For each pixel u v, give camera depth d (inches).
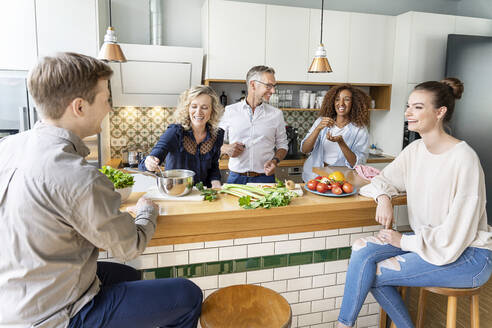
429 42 159.9
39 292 38.5
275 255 72.6
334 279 78.5
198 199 65.1
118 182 60.1
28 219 36.9
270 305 54.7
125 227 42.3
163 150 79.0
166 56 139.0
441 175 60.0
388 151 172.4
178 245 66.4
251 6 144.4
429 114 59.9
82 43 122.3
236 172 109.3
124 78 139.2
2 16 115.4
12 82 116.2
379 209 66.7
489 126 164.2
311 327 78.9
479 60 160.2
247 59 147.0
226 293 57.4
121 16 146.6
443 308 101.3
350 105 120.0
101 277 56.2
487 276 58.3
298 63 153.2
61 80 38.4
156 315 46.3
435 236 57.6
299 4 165.0
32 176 37.0
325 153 124.5
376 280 62.5
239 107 108.4
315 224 74.0
